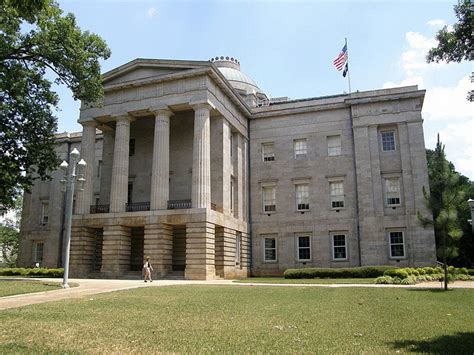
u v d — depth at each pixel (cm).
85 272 3934
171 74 3909
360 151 4353
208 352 836
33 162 3453
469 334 1038
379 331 1075
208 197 3669
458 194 2488
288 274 3800
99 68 3288
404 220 4100
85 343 925
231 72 6344
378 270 3619
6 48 2866
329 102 4697
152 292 2188
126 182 4028
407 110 4297
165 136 3925
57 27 2995
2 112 3148
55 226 5409
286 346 893
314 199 4503
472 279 3531
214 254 3684
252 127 4866
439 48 1287
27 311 1446
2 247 8725
